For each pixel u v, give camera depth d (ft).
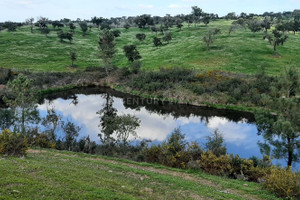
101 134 116.06
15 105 104.83
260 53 313.94
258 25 436.35
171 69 244.22
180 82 213.05
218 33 433.07
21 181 41.88
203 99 183.73
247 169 75.66
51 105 180.96
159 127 135.23
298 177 58.18
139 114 162.81
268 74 230.07
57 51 369.91
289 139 100.99
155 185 56.80
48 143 94.89
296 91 109.19
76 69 296.10
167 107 180.86
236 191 59.57
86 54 372.79
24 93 110.22
